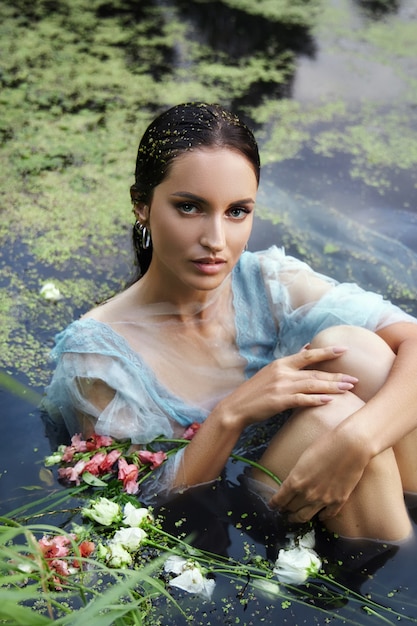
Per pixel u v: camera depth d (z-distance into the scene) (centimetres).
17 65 414
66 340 214
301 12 488
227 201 191
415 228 314
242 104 393
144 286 218
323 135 373
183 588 186
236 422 201
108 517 195
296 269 236
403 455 200
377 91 413
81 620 147
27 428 230
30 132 364
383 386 195
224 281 228
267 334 235
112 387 210
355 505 193
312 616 182
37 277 288
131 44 440
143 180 199
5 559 187
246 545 198
